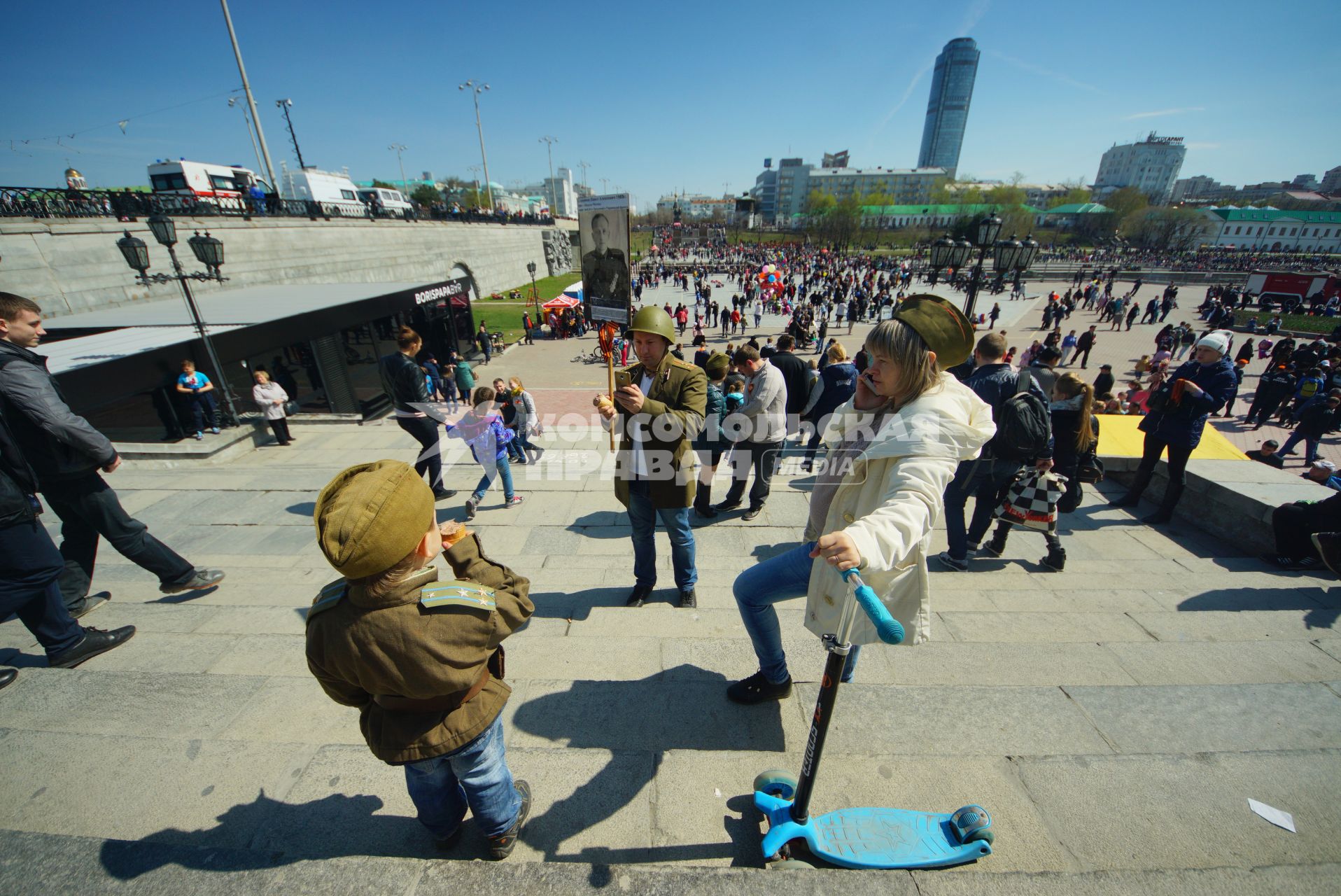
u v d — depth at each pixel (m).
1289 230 92.81
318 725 2.30
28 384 2.70
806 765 1.51
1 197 11.25
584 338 26.30
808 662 2.60
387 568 1.15
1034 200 146.88
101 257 12.55
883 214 109.56
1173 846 1.64
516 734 2.19
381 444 10.22
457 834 1.73
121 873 1.45
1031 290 44.69
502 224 42.31
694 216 190.12
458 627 1.26
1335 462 11.96
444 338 19.19
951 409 1.43
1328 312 31.47
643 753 2.01
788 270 55.28
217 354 10.02
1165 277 52.03
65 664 2.83
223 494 6.66
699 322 30.84
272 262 18.27
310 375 12.82
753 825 1.76
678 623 3.29
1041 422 4.02
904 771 1.92
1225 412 15.15
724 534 5.37
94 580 4.47
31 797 1.89
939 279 48.94
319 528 1.11
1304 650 2.79
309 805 1.85
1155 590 3.91
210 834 1.76
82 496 3.17
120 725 2.30
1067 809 1.77
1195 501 5.54
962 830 1.58
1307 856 1.61
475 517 6.09
